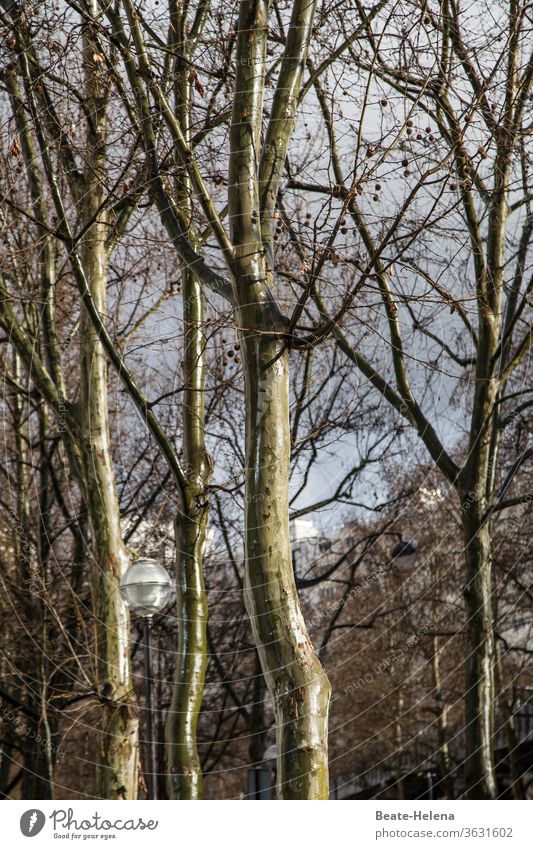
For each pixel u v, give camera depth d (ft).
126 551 34.19
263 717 47.29
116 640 32.96
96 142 31.86
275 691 19.69
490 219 36.68
